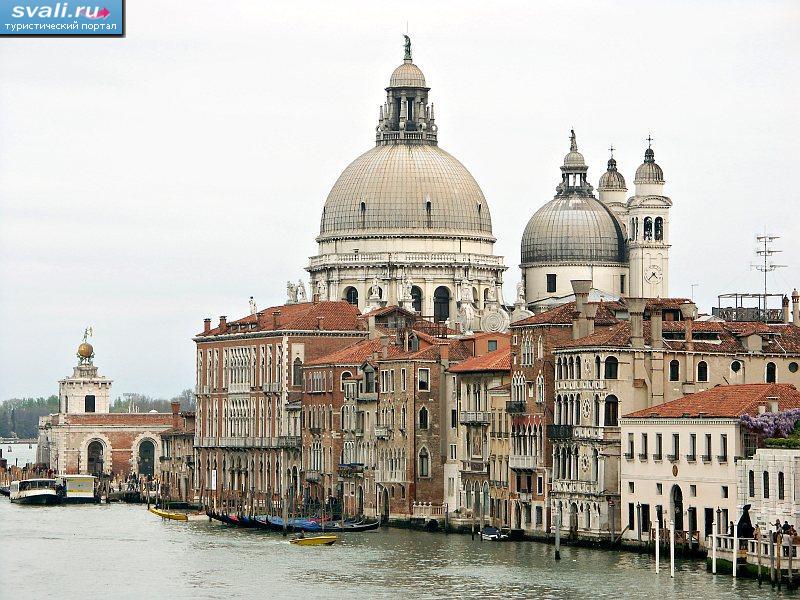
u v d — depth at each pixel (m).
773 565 185.75
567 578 198.00
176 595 196.62
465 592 192.38
